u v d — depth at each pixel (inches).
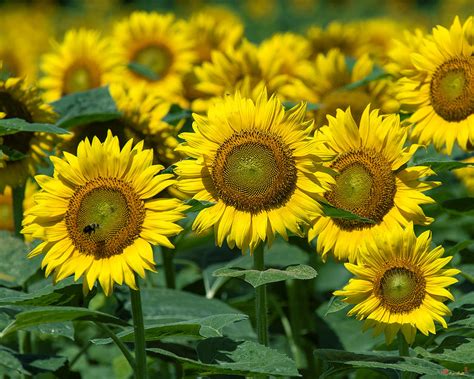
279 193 222.4
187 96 442.9
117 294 294.5
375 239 225.8
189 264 366.9
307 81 378.0
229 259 357.4
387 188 239.0
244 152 222.5
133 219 211.8
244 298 349.1
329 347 317.7
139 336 218.1
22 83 299.6
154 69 452.4
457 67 279.3
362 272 226.8
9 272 274.2
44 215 214.7
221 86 389.7
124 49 459.5
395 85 317.7
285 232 221.6
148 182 213.5
